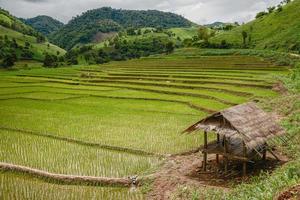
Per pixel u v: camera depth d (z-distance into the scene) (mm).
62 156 22875
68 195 17375
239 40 133625
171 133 28031
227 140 19312
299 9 131875
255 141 17562
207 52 112500
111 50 184375
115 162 21781
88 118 34000
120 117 34375
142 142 25609
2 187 18266
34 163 21516
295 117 27703
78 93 51312
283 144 21891
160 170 20016
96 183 18719
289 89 44219
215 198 15438
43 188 18219
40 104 42500
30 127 30344
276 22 132750
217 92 48219
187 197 16109
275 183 13906
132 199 16906
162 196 16875
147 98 45312
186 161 21453
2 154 23203
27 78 76000
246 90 47281
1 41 169625
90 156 22922
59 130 29312
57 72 92062
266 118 19750
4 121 32656
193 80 57562
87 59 164250
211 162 20766
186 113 36094
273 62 80938
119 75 73438
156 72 74500
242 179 17703
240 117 18375
